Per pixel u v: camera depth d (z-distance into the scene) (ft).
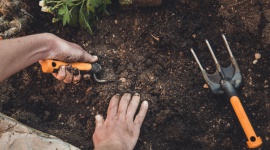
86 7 3.46
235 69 3.36
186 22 3.58
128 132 3.40
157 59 3.61
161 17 3.61
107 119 3.46
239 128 3.43
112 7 3.69
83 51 3.27
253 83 3.46
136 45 3.65
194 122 3.51
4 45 2.82
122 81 3.58
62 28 3.75
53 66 3.13
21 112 3.76
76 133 3.64
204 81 3.52
